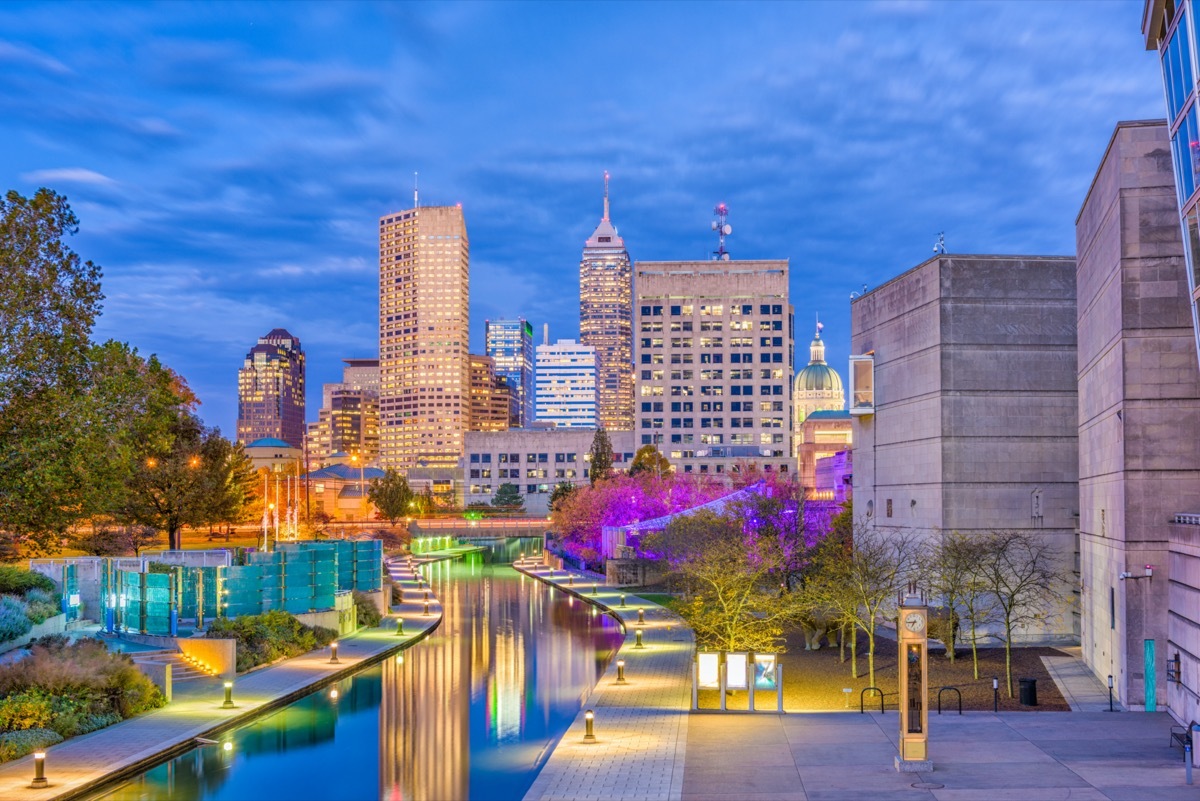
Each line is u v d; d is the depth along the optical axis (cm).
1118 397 3772
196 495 8231
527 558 14875
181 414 8675
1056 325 5453
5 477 3522
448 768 3341
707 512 8338
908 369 5800
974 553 4722
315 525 16038
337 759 3438
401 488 19012
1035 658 4816
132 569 5425
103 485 3972
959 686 4212
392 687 4744
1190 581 3259
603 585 9781
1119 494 3778
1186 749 2588
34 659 3725
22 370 3638
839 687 4241
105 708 3625
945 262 5447
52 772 2923
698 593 5297
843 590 4722
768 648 4650
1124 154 3681
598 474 16975
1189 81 3048
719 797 2511
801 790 2562
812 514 7562
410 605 8125
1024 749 2969
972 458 5391
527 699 4481
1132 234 3666
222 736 3644
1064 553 5344
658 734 3259
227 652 4606
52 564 5912
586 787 2612
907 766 2733
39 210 3744
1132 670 3644
